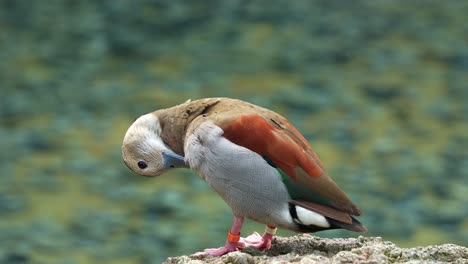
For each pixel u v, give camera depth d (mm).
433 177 21734
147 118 7359
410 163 22469
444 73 29109
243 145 6883
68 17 33250
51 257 17500
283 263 6473
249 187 6879
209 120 7004
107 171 21781
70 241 18281
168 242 17938
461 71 29328
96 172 21750
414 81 28484
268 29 32656
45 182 21156
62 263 17219
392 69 29438
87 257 17469
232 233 7168
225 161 6879
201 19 33406
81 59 29781
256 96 26938
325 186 6871
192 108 7258
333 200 6871
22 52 30062
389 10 34594
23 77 28109
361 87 27922
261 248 7285
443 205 20141
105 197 20406
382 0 35719
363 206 19969
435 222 19312
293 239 7414
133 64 29594
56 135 24000
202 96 26797
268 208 6914
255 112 7062
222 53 30469
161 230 18500
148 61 29797
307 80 28359
